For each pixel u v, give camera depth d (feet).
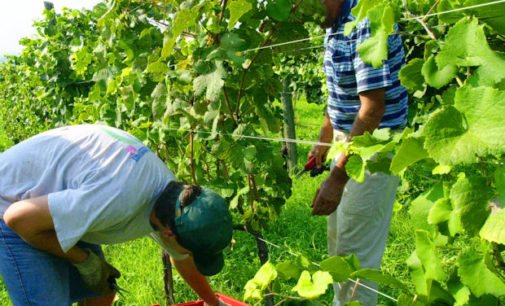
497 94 2.93
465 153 3.03
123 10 8.45
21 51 20.83
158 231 6.18
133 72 8.32
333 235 8.64
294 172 18.72
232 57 6.12
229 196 7.98
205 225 5.14
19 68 28.48
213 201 5.31
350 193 7.41
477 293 3.51
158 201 5.57
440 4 3.75
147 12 8.41
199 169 7.97
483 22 3.56
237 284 10.72
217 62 6.22
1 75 38.17
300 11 6.44
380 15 3.98
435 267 3.80
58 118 19.45
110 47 8.98
